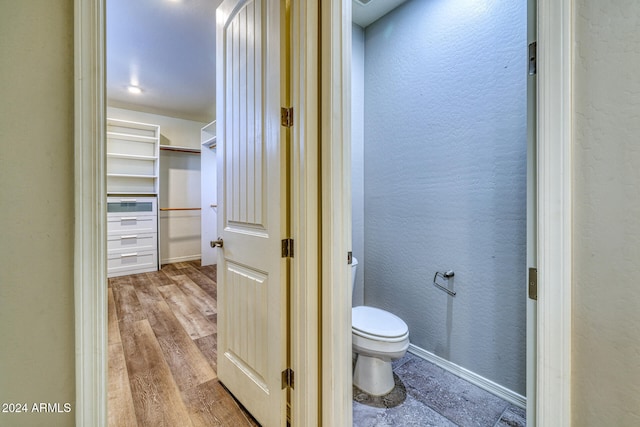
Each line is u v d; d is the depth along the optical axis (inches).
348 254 47.4
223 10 65.1
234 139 60.9
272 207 49.9
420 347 77.7
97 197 27.5
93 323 27.4
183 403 60.6
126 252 161.0
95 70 27.3
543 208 26.8
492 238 63.6
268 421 51.2
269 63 50.4
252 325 55.5
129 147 171.5
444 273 72.1
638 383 22.9
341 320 46.3
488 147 63.9
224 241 64.3
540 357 27.1
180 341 87.7
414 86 77.6
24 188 24.7
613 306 23.8
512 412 58.6
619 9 23.3
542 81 26.7
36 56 24.9
